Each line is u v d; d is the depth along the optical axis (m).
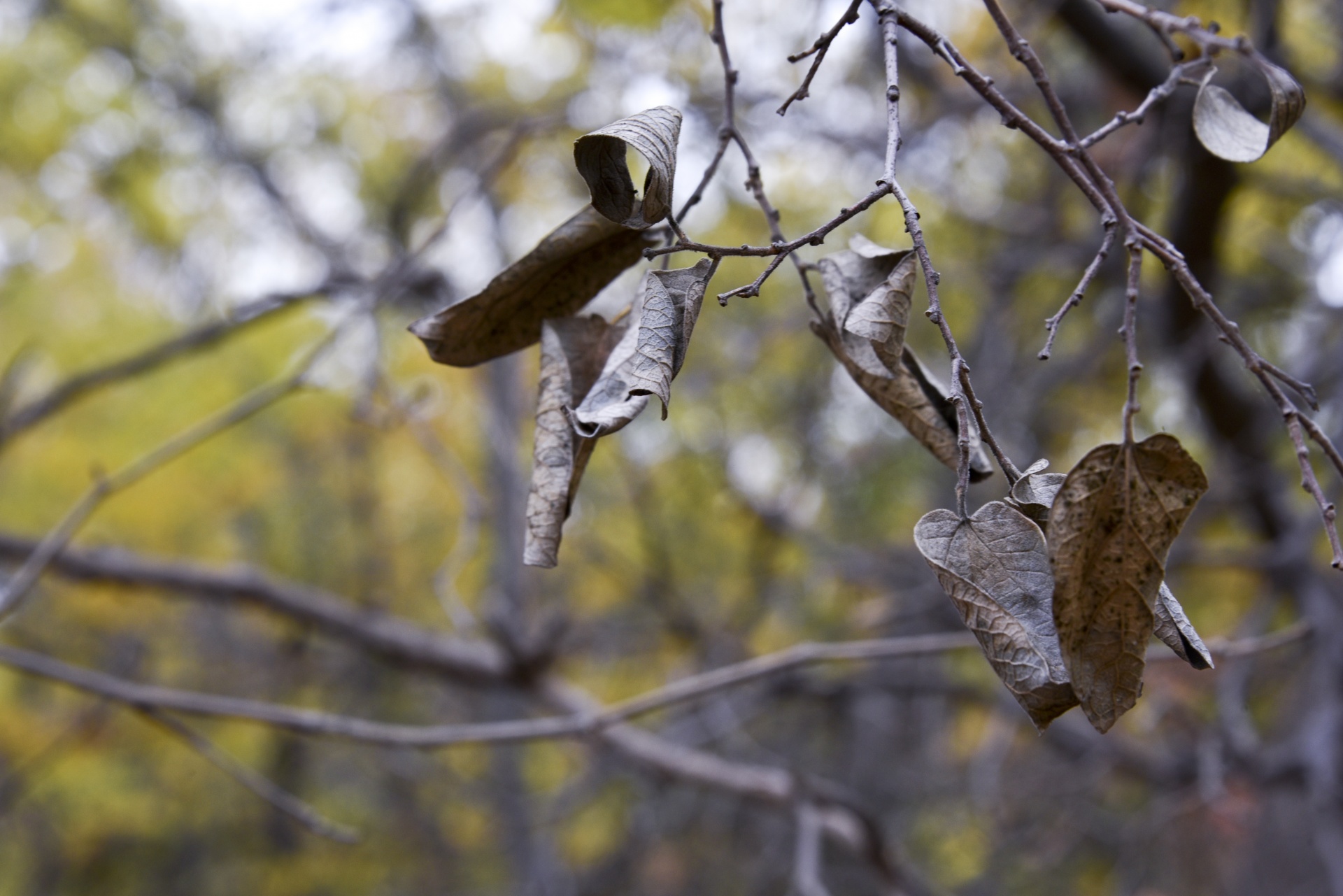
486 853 9.87
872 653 2.27
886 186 0.91
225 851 9.57
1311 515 4.43
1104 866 6.64
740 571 6.65
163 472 5.60
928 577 5.42
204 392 5.63
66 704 6.35
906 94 5.04
